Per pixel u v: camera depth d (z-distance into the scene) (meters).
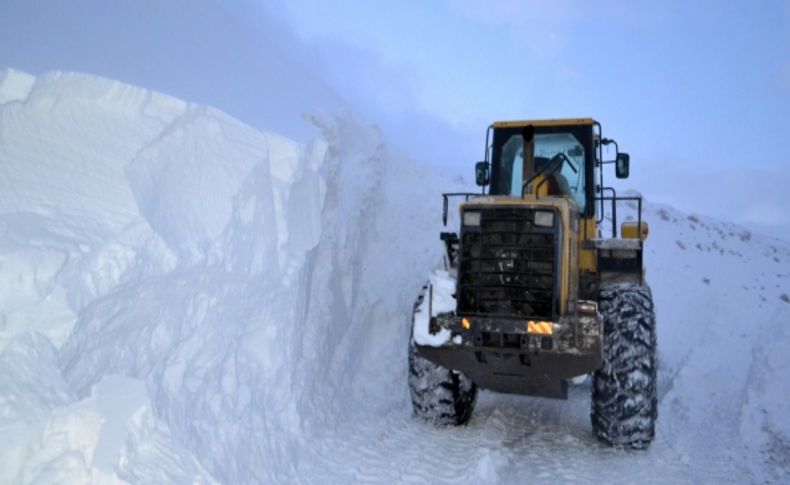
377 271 7.18
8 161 3.54
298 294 5.11
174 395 3.68
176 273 3.80
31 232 3.22
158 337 3.77
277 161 5.20
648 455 5.01
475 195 5.47
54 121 3.88
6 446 2.46
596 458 4.93
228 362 4.26
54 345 2.98
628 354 5.06
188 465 2.98
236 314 4.42
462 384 5.65
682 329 9.84
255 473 3.83
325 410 5.24
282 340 4.80
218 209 4.42
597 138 6.42
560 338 4.62
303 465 4.27
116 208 3.68
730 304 8.75
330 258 6.02
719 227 25.11
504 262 4.83
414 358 5.61
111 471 2.49
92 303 3.23
